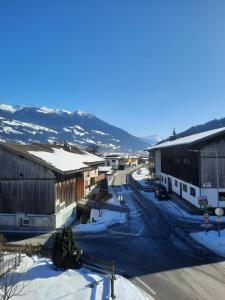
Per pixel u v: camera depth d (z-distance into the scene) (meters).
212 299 17.88
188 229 34.16
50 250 23.80
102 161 66.44
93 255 25.55
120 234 32.06
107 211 42.38
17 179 33.91
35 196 33.66
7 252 23.75
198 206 42.19
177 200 51.09
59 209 34.94
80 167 40.78
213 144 41.72
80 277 19.61
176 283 20.08
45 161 33.31
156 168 78.00
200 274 21.56
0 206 34.09
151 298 17.88
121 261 24.11
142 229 34.06
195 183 43.53
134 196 56.56
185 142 44.34
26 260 22.39
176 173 55.25
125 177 95.25
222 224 36.50
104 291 17.91
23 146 38.25
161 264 23.48
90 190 55.19
